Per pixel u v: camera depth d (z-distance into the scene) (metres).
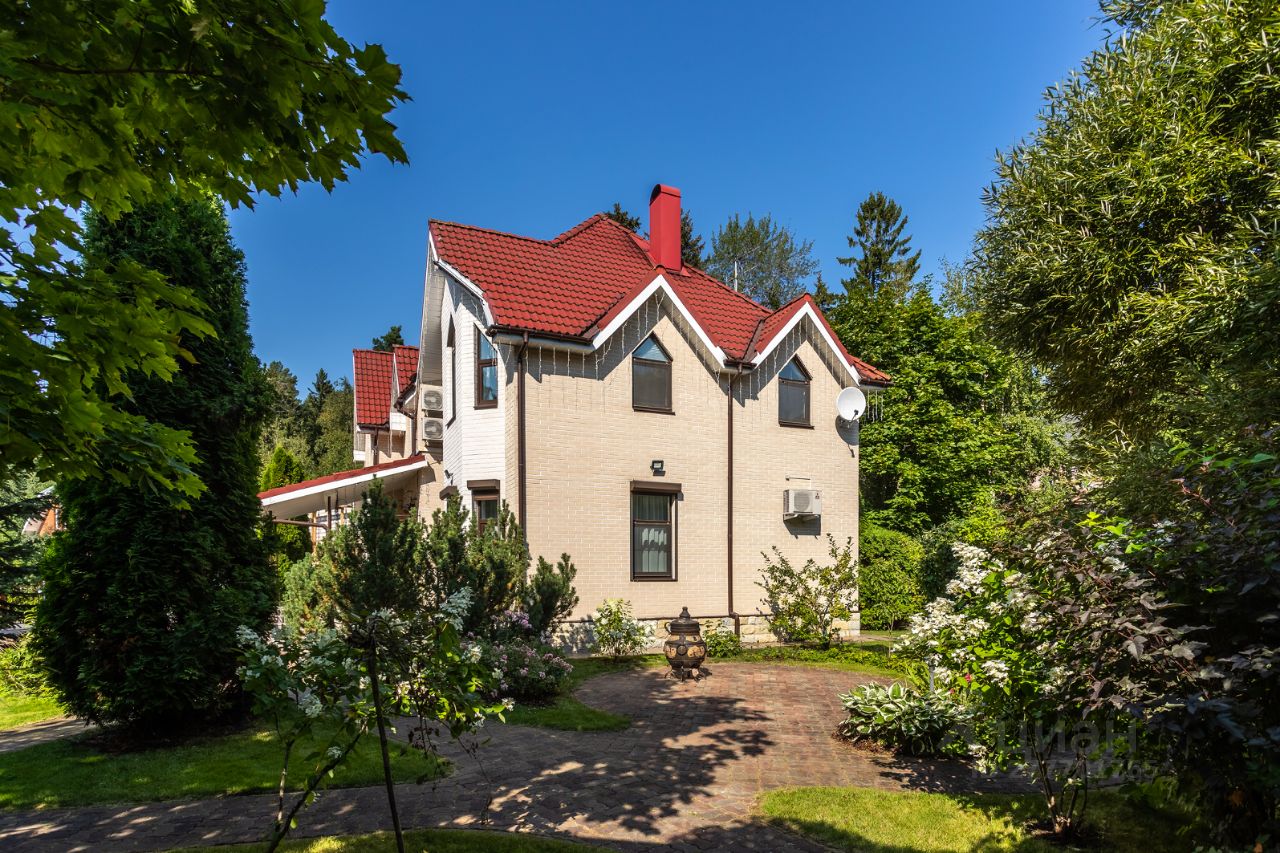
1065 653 4.27
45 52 2.58
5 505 7.44
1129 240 9.99
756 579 15.41
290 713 4.07
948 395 24.67
